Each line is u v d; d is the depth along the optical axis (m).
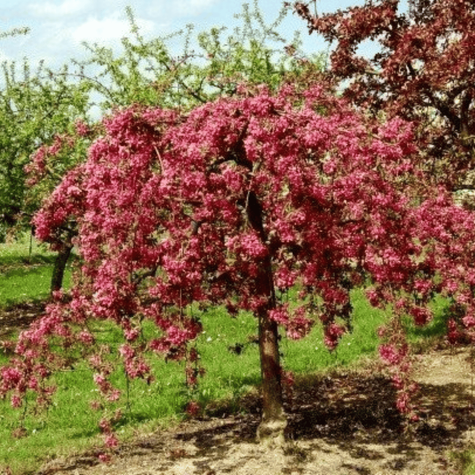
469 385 11.96
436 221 8.95
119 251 8.15
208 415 11.83
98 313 8.40
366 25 14.09
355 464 9.01
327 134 7.86
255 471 8.84
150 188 7.94
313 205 8.20
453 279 9.52
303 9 14.65
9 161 18.91
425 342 14.81
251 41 17.94
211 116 8.37
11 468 9.95
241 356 15.27
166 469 9.18
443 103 14.28
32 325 9.34
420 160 10.33
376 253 8.56
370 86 14.77
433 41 13.66
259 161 8.30
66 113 19.92
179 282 8.15
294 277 8.70
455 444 9.55
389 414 10.90
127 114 8.01
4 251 32.94
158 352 8.76
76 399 13.17
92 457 10.16
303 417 11.09
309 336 16.08
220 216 8.51
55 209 9.11
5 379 9.27
